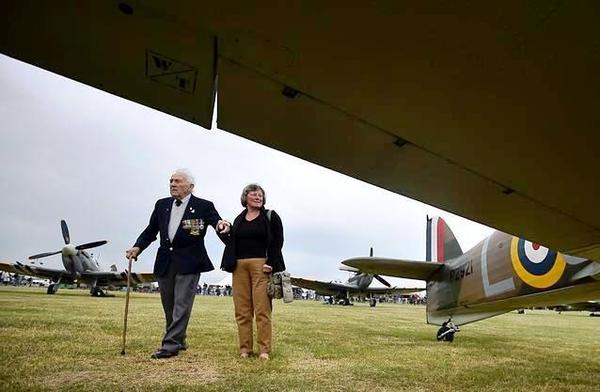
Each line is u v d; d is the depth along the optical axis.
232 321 7.55
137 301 15.68
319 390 2.83
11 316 6.24
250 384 2.84
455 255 8.69
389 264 7.41
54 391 2.45
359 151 1.89
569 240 2.69
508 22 1.11
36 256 23.98
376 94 1.46
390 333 7.24
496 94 1.40
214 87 1.46
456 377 3.52
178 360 3.52
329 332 6.75
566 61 1.22
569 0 1.03
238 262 3.97
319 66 1.33
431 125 1.63
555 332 10.02
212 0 1.09
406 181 2.15
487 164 1.91
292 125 1.71
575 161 1.78
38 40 1.27
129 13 1.15
